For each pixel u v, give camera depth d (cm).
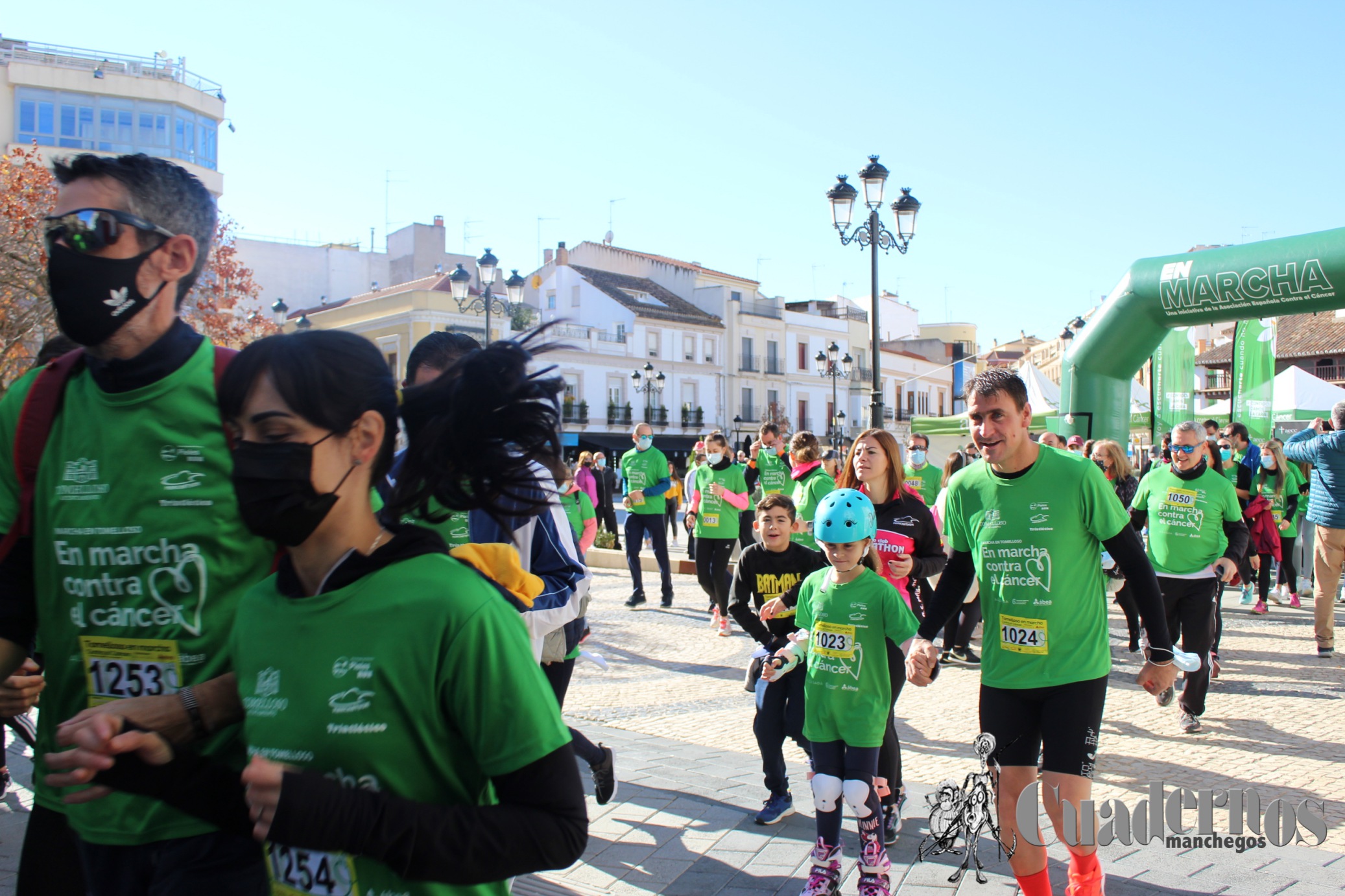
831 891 368
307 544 163
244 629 167
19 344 1562
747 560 492
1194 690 649
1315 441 893
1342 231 926
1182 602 664
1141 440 2494
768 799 471
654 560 1599
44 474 222
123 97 3662
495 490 185
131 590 215
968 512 375
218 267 1916
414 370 337
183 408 216
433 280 4097
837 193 1402
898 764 430
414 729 153
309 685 155
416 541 162
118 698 219
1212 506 645
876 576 403
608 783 444
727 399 5250
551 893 381
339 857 160
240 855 208
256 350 158
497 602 158
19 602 229
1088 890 335
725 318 5272
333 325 4175
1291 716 691
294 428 153
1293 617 1102
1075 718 341
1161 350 1856
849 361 3931
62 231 207
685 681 829
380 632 153
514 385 181
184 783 175
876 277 1373
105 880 221
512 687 153
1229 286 1007
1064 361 1229
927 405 6738
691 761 567
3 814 466
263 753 160
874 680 390
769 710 459
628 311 4772
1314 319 4288
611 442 4544
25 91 3544
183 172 225
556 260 5206
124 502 215
